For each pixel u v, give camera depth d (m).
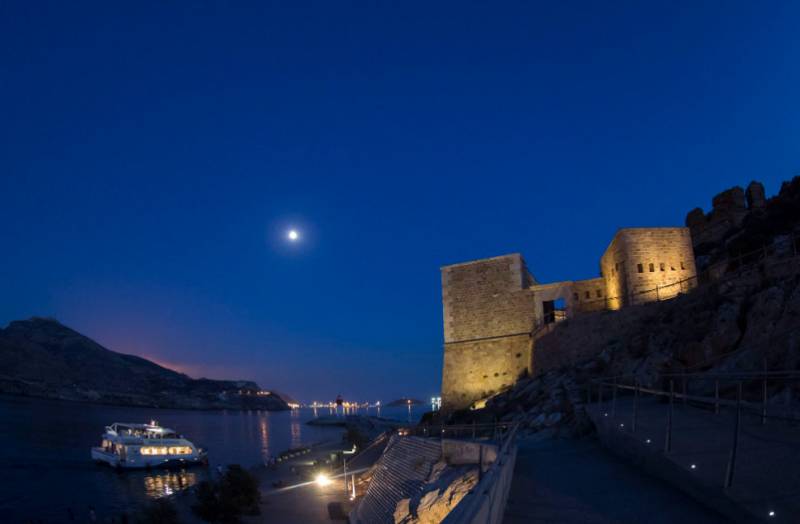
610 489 10.99
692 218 61.97
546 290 45.72
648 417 16.52
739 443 11.36
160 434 82.56
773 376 13.98
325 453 69.44
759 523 7.24
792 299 17.72
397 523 22.56
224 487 36.12
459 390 46.56
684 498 9.69
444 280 49.53
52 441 102.38
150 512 36.91
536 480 12.70
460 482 20.70
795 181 45.66
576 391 28.50
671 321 28.08
